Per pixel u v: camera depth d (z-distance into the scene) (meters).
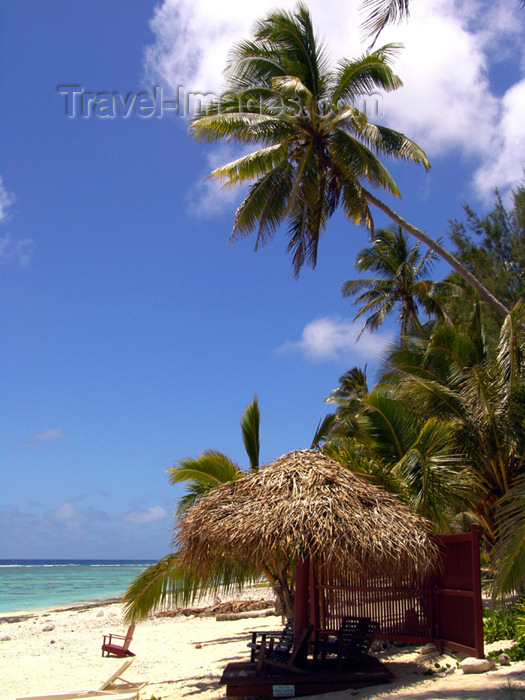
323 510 8.22
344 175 17.61
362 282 33.59
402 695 7.01
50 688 10.77
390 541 7.99
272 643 8.97
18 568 133.00
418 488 10.62
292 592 12.50
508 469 12.84
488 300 15.83
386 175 17.30
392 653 9.84
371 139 17.47
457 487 11.30
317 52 18.27
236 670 8.64
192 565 9.27
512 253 19.20
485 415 12.67
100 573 102.44
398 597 9.96
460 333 14.06
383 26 9.04
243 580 11.68
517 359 12.92
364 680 7.95
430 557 8.43
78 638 18.00
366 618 8.92
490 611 10.44
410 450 10.92
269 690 8.00
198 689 9.77
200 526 8.87
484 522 12.95
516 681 6.75
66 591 52.00
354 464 10.84
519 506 8.11
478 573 8.31
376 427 11.82
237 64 17.50
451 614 9.02
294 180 17.94
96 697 8.41
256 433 15.35
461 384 13.55
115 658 13.59
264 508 8.52
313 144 17.30
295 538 7.91
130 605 10.95
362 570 8.03
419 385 13.11
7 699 10.07
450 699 6.42
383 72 16.91
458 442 12.84
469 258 19.78
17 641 18.28
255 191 17.78
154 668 12.13
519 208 19.12
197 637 15.98
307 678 8.02
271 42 18.23
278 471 9.23
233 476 12.65
